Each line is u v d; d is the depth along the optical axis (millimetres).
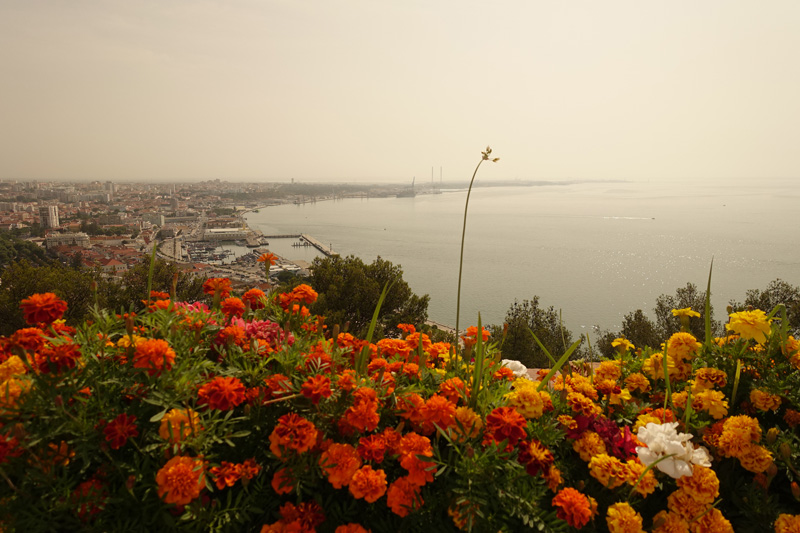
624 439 1785
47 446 1352
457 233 107812
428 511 1522
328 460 1488
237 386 1482
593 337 29062
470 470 1442
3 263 53938
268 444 1642
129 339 1671
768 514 1636
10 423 1321
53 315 1599
